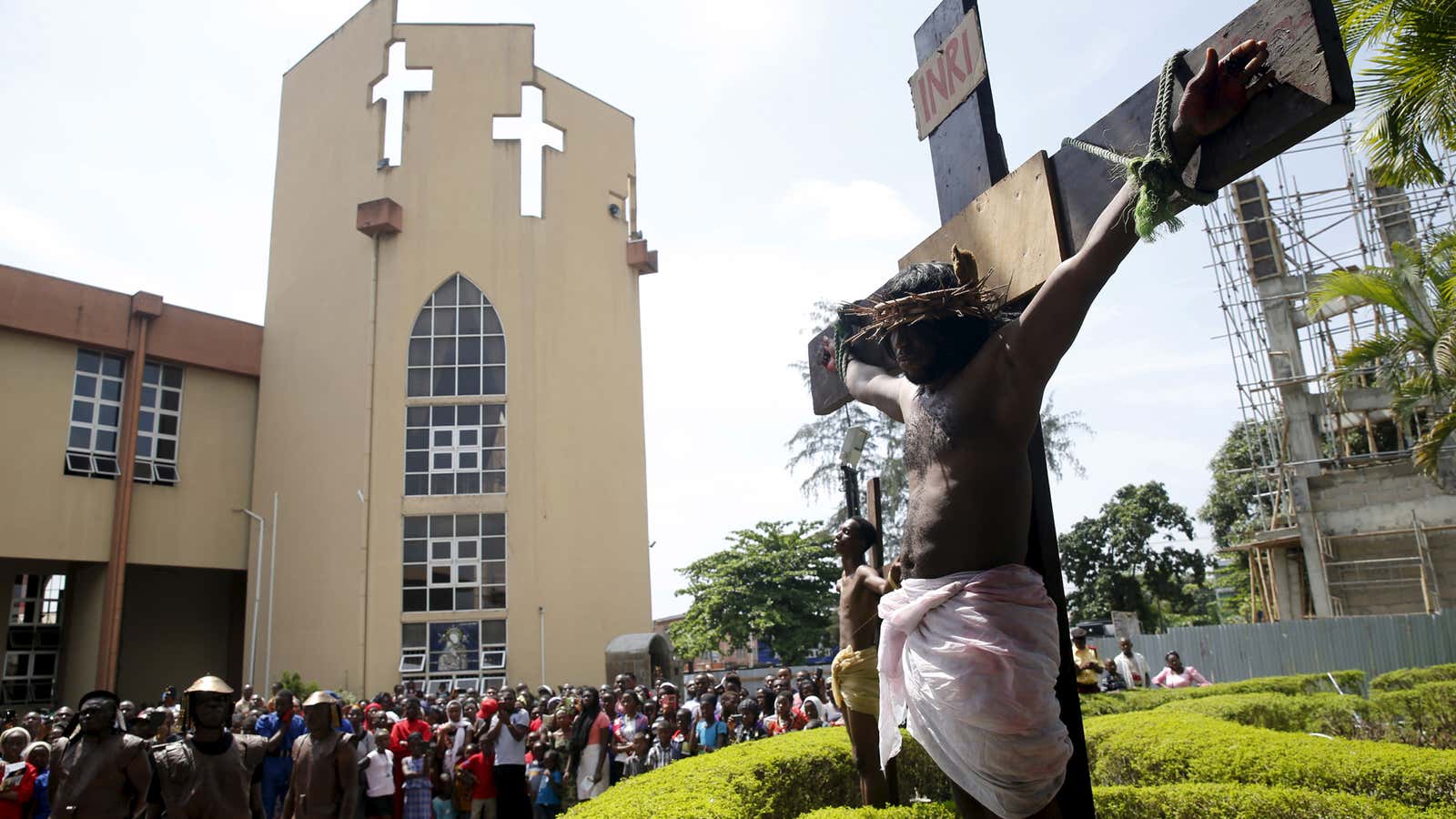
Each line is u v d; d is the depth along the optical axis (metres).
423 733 12.21
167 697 15.37
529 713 14.38
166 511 25.41
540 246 27.89
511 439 26.25
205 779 5.97
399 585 25.02
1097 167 2.35
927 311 2.04
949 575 1.91
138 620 26.30
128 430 24.61
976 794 1.83
